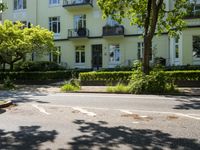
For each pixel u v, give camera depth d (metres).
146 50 19.97
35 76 28.69
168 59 33.34
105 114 10.55
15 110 11.74
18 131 8.20
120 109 11.65
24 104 13.52
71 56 37.88
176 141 6.98
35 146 6.78
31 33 28.53
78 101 14.41
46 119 9.79
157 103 13.35
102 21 36.56
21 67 31.39
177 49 31.52
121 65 34.38
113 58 36.25
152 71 19.52
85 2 36.59
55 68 33.66
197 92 18.02
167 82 18.84
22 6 40.41
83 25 37.56
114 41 35.97
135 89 18.64
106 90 19.69
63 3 38.12
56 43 38.50
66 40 38.06
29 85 27.39
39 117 10.16
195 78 21.92
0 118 10.08
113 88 19.38
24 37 28.27
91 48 37.09
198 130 7.98
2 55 28.97
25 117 10.21
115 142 6.97
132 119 9.56
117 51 36.06
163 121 9.17
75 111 11.32
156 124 8.76
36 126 8.77
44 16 39.22
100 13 36.62
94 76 24.20
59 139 7.31
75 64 37.81
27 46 27.83
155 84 18.39
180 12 22.50
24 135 7.77
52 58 38.41
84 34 36.78
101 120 9.48
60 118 9.91
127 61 35.16
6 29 28.06
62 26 38.34
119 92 19.02
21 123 9.23
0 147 6.76
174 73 22.30
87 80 24.39
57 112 11.14
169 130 8.02
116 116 10.13
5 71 30.89
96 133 7.83
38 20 39.47
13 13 40.69
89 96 16.83
